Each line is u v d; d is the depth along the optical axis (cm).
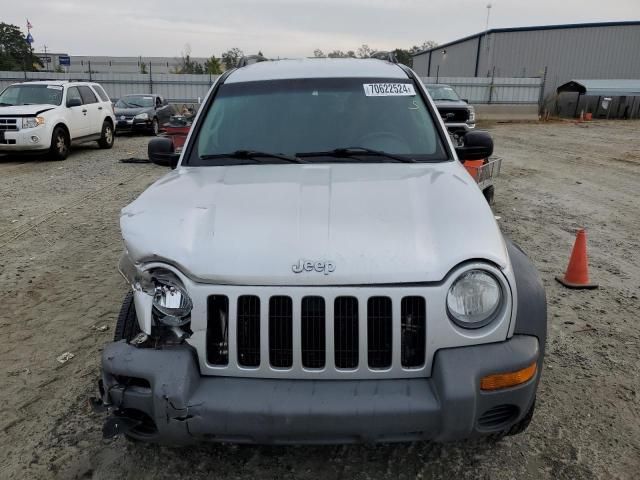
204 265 222
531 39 4091
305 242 225
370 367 221
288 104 352
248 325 221
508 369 215
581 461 269
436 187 271
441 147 331
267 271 218
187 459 272
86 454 274
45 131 1253
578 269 505
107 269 542
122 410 225
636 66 3922
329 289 215
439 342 217
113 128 1619
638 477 258
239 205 254
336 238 227
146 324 227
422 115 349
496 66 4253
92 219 738
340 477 260
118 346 231
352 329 219
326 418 209
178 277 225
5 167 1204
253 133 338
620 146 1775
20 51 5466
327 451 278
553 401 319
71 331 408
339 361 221
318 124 338
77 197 882
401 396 212
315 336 220
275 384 219
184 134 1100
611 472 262
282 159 318
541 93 3584
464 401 209
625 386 336
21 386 334
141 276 230
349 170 298
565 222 757
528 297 232
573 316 439
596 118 3400
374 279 215
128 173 1130
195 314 221
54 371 351
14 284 501
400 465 268
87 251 600
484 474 261
